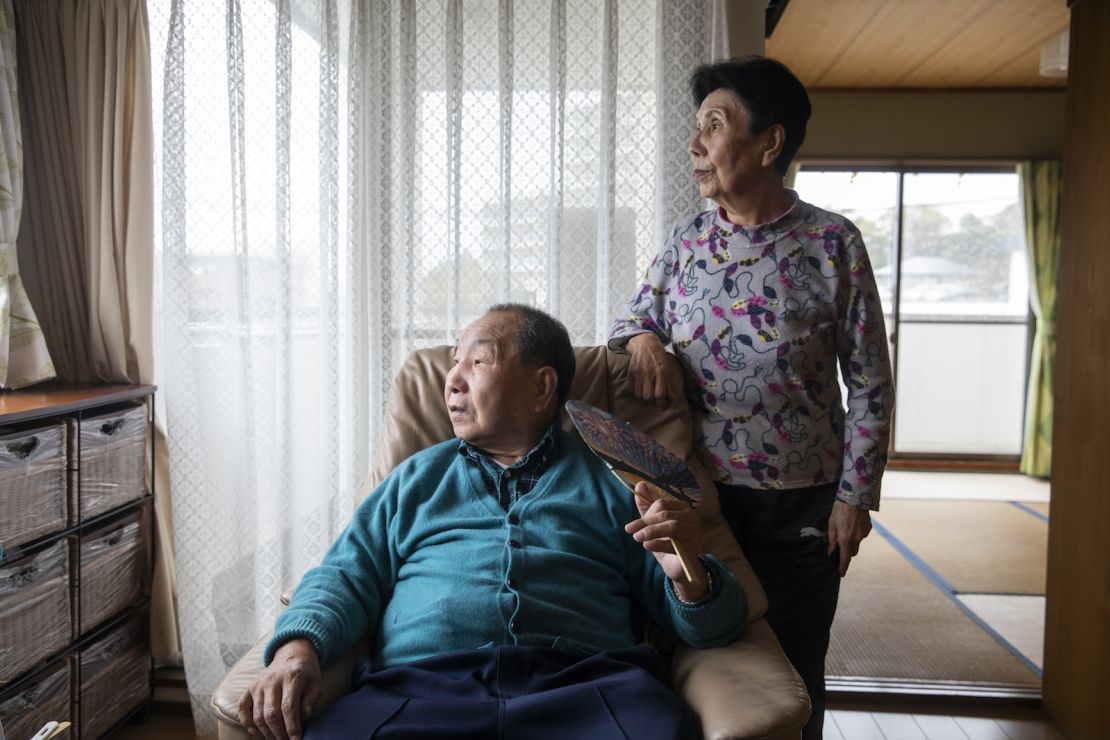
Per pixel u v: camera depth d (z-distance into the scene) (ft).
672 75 6.30
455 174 6.41
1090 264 6.63
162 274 6.85
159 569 7.00
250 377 6.81
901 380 18.21
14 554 5.39
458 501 4.48
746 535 5.18
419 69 6.53
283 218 6.63
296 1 6.69
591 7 6.41
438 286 6.64
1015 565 11.48
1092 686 6.59
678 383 5.05
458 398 4.54
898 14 11.93
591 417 3.91
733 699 3.58
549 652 3.91
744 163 4.72
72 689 5.95
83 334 7.02
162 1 6.86
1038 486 16.51
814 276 4.78
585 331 6.58
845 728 7.11
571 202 6.50
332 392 6.78
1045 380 17.16
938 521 13.79
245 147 6.69
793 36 13.12
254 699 3.58
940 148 17.20
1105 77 6.36
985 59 14.55
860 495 4.81
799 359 4.80
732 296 4.89
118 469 6.46
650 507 3.85
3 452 5.24
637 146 6.48
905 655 8.50
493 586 4.11
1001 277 17.79
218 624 6.97
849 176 17.60
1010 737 6.98
